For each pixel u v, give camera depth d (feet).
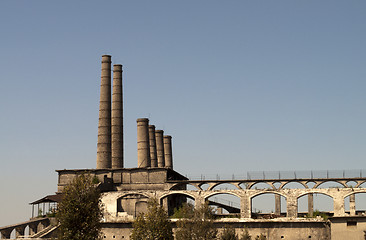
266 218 258.16
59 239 183.62
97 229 192.03
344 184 262.26
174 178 305.53
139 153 343.26
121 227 247.29
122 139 325.62
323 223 233.35
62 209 186.60
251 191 262.06
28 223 251.80
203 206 229.86
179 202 309.83
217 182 274.77
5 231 241.55
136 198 277.03
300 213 277.85
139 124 346.74
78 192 189.16
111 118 326.85
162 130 395.34
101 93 325.01
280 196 265.54
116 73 332.60
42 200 263.29
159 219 211.41
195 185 278.05
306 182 266.16
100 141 318.24
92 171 291.38
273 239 236.84
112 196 274.98
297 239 234.79
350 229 222.28
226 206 291.99
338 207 254.47
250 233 238.68
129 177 289.12
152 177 286.05
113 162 320.50
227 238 223.10
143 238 208.85
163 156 391.24
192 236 217.97
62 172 291.58
